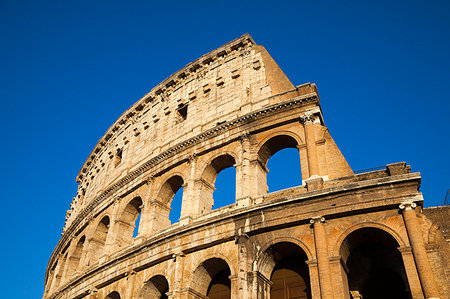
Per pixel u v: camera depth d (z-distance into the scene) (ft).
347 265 120.57
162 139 183.93
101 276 157.48
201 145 157.69
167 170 165.78
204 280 132.67
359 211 111.65
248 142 145.59
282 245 119.24
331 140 132.67
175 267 131.23
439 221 113.29
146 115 206.39
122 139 215.10
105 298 152.25
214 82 179.52
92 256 183.83
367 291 117.60
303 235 115.75
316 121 136.87
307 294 117.91
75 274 181.78
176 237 136.77
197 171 153.99
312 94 140.46
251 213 124.47
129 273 145.69
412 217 105.19
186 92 189.57
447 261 98.58
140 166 174.81
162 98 199.52
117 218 175.52
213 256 126.62
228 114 162.20
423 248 100.89
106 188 190.19
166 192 165.99
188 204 145.59
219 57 186.39
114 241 169.07
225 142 150.71
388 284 116.88
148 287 140.46
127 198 178.70
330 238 112.06
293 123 141.59
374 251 119.85
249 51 176.96
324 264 107.86
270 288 122.21
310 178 124.98
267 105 152.66
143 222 158.71
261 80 162.81
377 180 112.06
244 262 118.62
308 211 116.88
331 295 103.04
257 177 137.39
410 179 109.29
